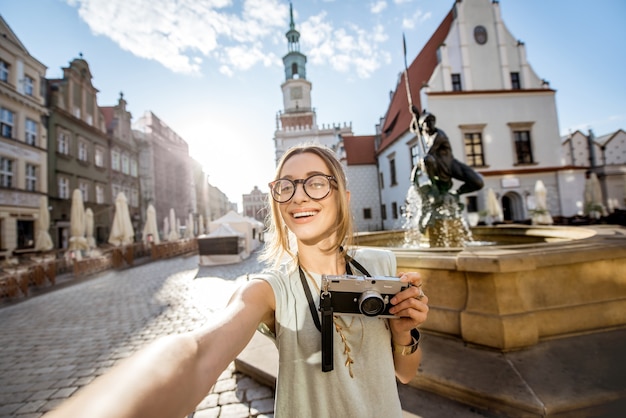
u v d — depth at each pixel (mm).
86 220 14602
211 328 741
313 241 1035
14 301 7379
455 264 2586
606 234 3480
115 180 26328
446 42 20734
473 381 2100
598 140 42750
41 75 18484
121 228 14742
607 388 1909
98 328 5121
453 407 2047
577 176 19750
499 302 2455
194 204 50500
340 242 1058
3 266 10000
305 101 47562
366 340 911
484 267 2408
